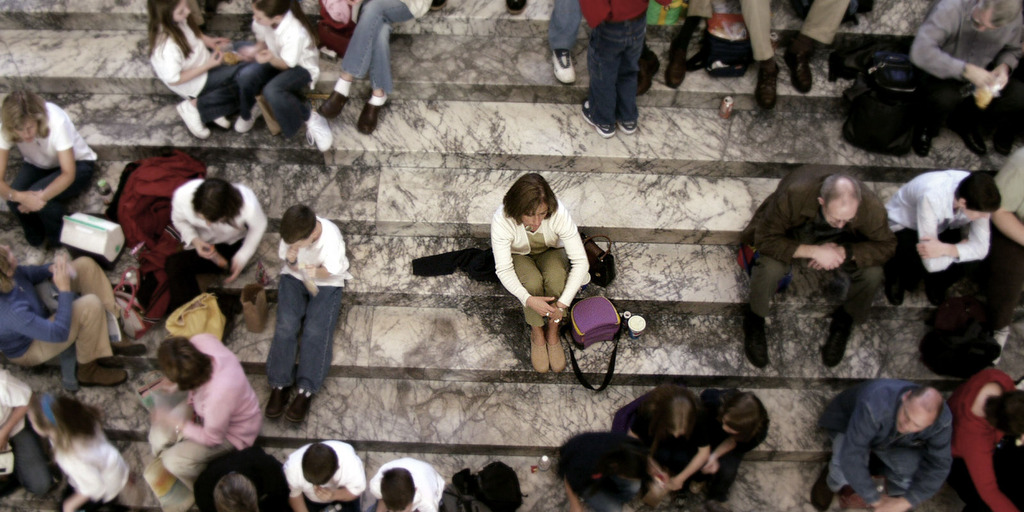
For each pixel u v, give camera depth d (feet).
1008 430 11.02
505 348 13.75
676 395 11.34
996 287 12.97
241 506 10.44
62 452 11.19
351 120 14.47
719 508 11.75
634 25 12.01
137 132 14.26
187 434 11.52
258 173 14.46
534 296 12.49
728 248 14.35
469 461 13.60
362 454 13.58
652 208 14.08
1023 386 13.23
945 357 13.20
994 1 12.07
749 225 13.30
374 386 13.85
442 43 14.76
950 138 14.64
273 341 13.12
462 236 14.26
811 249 12.09
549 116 14.58
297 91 13.70
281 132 14.25
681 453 11.94
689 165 14.28
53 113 12.82
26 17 14.76
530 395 13.84
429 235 14.30
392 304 14.08
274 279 13.78
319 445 11.07
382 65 13.48
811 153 14.29
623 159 14.16
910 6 14.65
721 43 14.07
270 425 13.42
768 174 14.51
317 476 10.87
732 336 14.03
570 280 12.46
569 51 14.01
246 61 13.73
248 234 12.89
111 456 11.82
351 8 13.66
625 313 13.91
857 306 13.03
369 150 14.14
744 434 11.51
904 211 13.15
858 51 14.42
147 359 13.64
